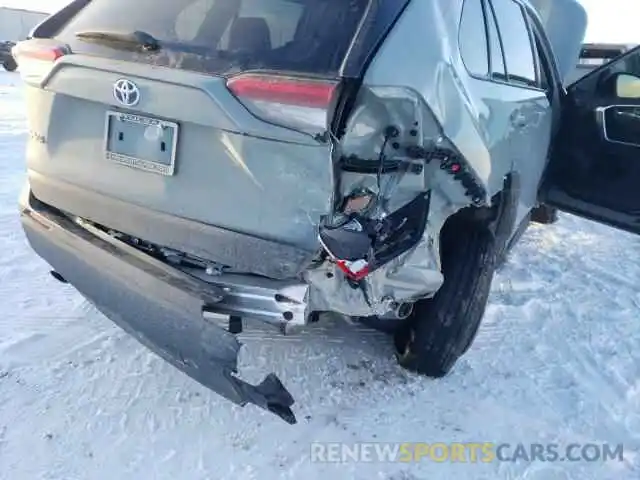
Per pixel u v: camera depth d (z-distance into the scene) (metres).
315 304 2.44
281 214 2.31
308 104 2.19
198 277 2.46
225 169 2.35
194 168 2.40
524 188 3.93
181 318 2.34
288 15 2.44
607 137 4.41
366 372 3.33
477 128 2.67
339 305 2.46
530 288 4.69
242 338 3.56
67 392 2.95
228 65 2.37
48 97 2.77
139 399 2.95
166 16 2.62
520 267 5.14
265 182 2.30
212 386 2.36
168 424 2.80
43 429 2.70
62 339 3.40
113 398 2.94
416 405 3.09
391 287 2.57
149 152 2.48
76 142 2.70
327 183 2.26
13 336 3.38
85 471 2.49
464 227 3.15
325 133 2.21
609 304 4.46
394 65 2.33
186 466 2.56
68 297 3.89
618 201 4.43
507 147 3.20
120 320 2.57
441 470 2.65
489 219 3.11
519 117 3.44
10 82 18.52
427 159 2.48
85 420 2.78
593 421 3.05
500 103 3.13
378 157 2.37
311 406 3.02
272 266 2.35
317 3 2.44
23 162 7.43
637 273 5.16
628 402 3.23
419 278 2.61
